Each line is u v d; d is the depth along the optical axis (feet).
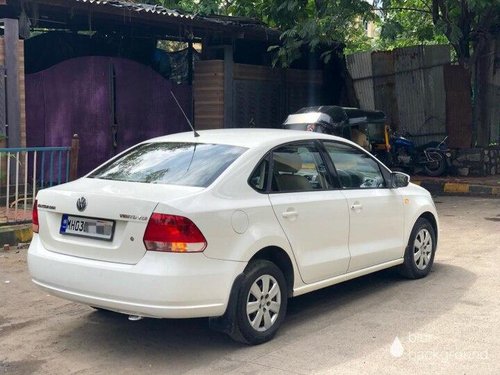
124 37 45.21
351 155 19.48
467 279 21.38
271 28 46.91
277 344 15.66
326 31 43.80
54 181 33.22
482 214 35.29
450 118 51.65
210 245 14.25
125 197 14.40
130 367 14.56
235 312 14.83
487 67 52.75
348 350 15.14
